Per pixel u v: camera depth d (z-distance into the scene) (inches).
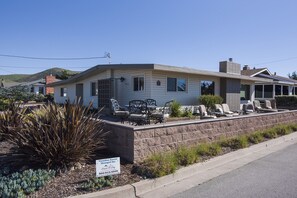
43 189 163.8
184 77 657.0
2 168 196.9
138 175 190.7
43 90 1918.1
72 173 191.5
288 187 185.6
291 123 470.6
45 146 188.5
